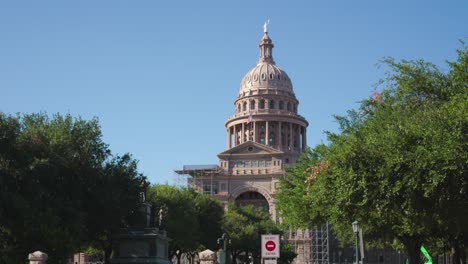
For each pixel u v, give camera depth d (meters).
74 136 63.38
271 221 145.00
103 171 63.91
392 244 70.56
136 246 56.38
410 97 44.34
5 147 52.59
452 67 41.69
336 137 52.78
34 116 65.88
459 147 34.06
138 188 66.25
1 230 51.75
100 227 62.56
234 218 134.75
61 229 53.28
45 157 57.31
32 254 35.19
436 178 34.38
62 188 59.34
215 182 179.88
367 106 52.06
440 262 115.19
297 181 63.78
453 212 38.75
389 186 38.00
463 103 35.44
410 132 37.34
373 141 39.66
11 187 53.41
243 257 152.88
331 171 46.31
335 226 62.44
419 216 39.59
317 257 164.62
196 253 124.75
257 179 177.38
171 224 85.94
